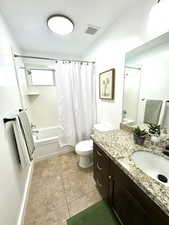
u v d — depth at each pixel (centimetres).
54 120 303
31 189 156
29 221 118
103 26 172
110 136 141
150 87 123
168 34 98
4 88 114
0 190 83
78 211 125
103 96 211
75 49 260
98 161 133
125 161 91
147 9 110
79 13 142
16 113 134
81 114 245
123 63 153
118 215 108
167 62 103
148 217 69
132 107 150
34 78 274
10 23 154
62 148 245
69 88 220
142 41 121
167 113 110
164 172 93
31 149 149
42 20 152
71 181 169
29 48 242
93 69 234
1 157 91
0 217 79
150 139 123
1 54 116
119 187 97
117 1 124
